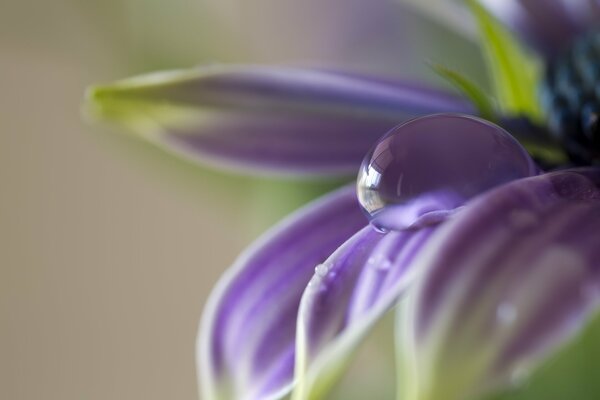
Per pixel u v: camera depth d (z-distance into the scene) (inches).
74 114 6.4
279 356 2.8
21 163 6.4
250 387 2.8
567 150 3.1
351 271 2.6
